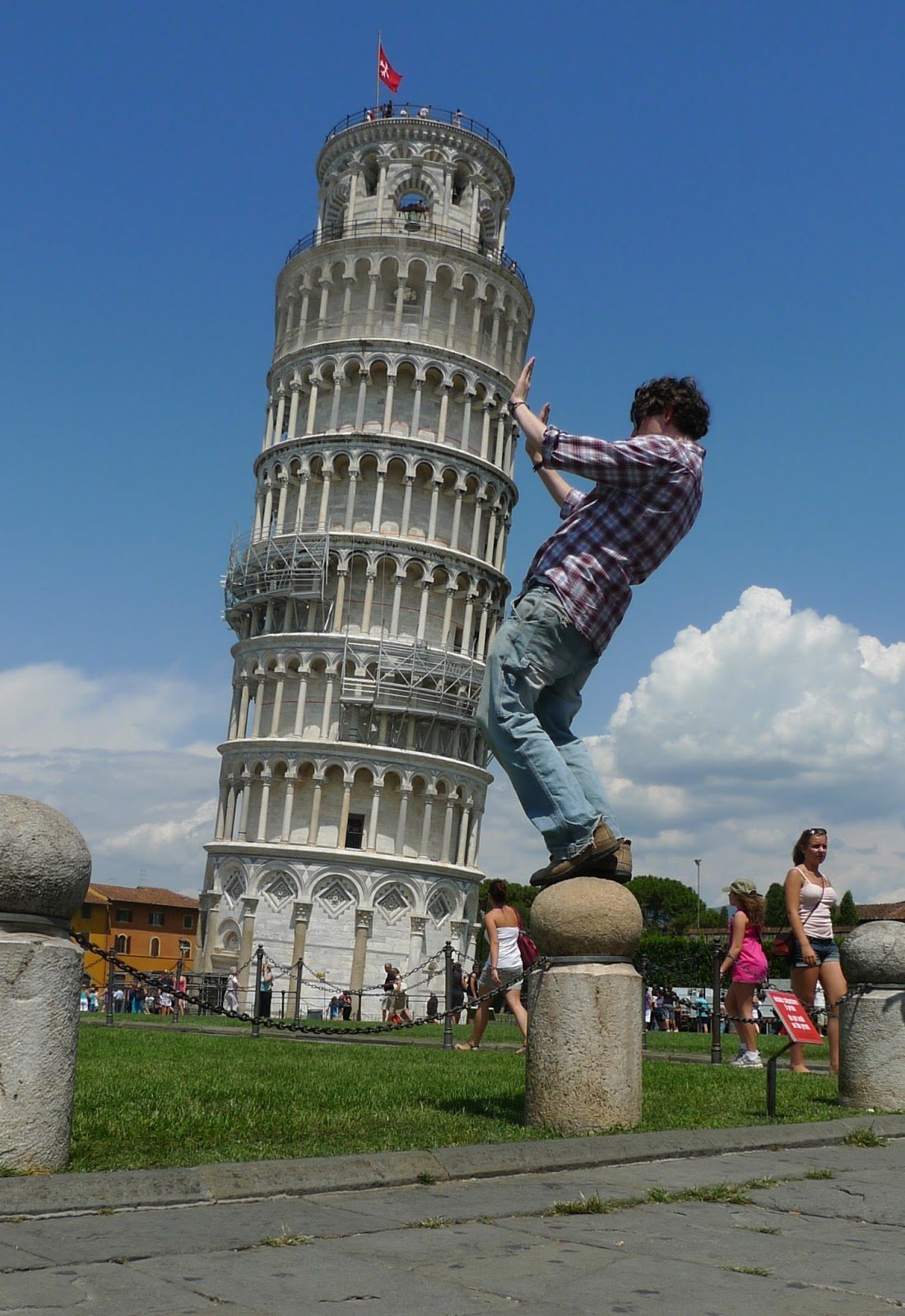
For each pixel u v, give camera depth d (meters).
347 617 84.00
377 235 87.25
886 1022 11.58
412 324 87.19
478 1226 6.14
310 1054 17.53
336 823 81.31
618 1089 9.05
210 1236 5.67
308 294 89.38
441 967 80.62
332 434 85.19
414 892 80.25
